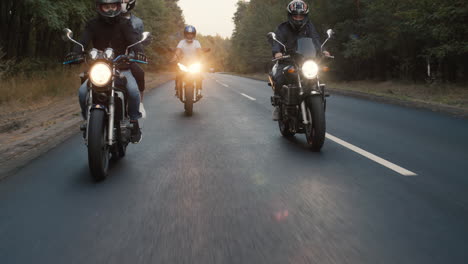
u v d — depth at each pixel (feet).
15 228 10.48
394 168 15.71
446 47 50.42
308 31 21.42
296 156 17.85
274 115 22.06
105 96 14.69
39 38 84.69
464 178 14.35
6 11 66.18
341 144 20.27
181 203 12.09
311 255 8.75
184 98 31.71
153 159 17.60
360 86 77.71
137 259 8.67
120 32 16.30
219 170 15.75
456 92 50.80
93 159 13.91
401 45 71.97
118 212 11.43
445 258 8.59
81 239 9.73
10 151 19.17
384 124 26.61
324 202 12.07
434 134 22.90
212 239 9.57
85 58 15.58
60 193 13.16
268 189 13.34
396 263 8.39
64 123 27.02
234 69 293.64
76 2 64.49
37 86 46.21
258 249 9.04
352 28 81.61
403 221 10.57
